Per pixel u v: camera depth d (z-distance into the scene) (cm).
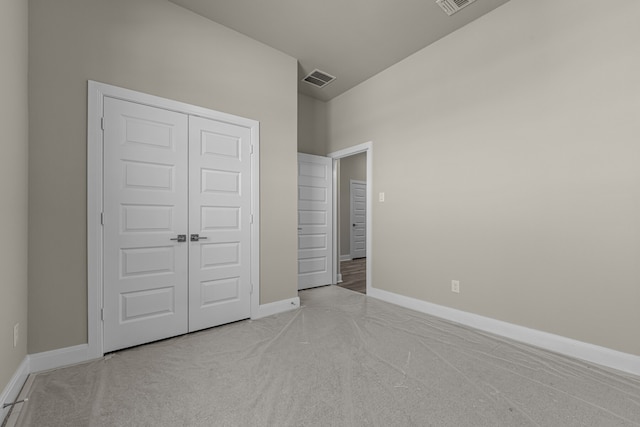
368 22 267
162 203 232
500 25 244
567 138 206
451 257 279
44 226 184
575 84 203
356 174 704
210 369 185
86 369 185
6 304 146
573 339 203
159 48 233
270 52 304
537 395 157
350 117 405
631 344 180
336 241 452
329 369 184
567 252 206
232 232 273
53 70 189
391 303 337
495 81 247
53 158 188
